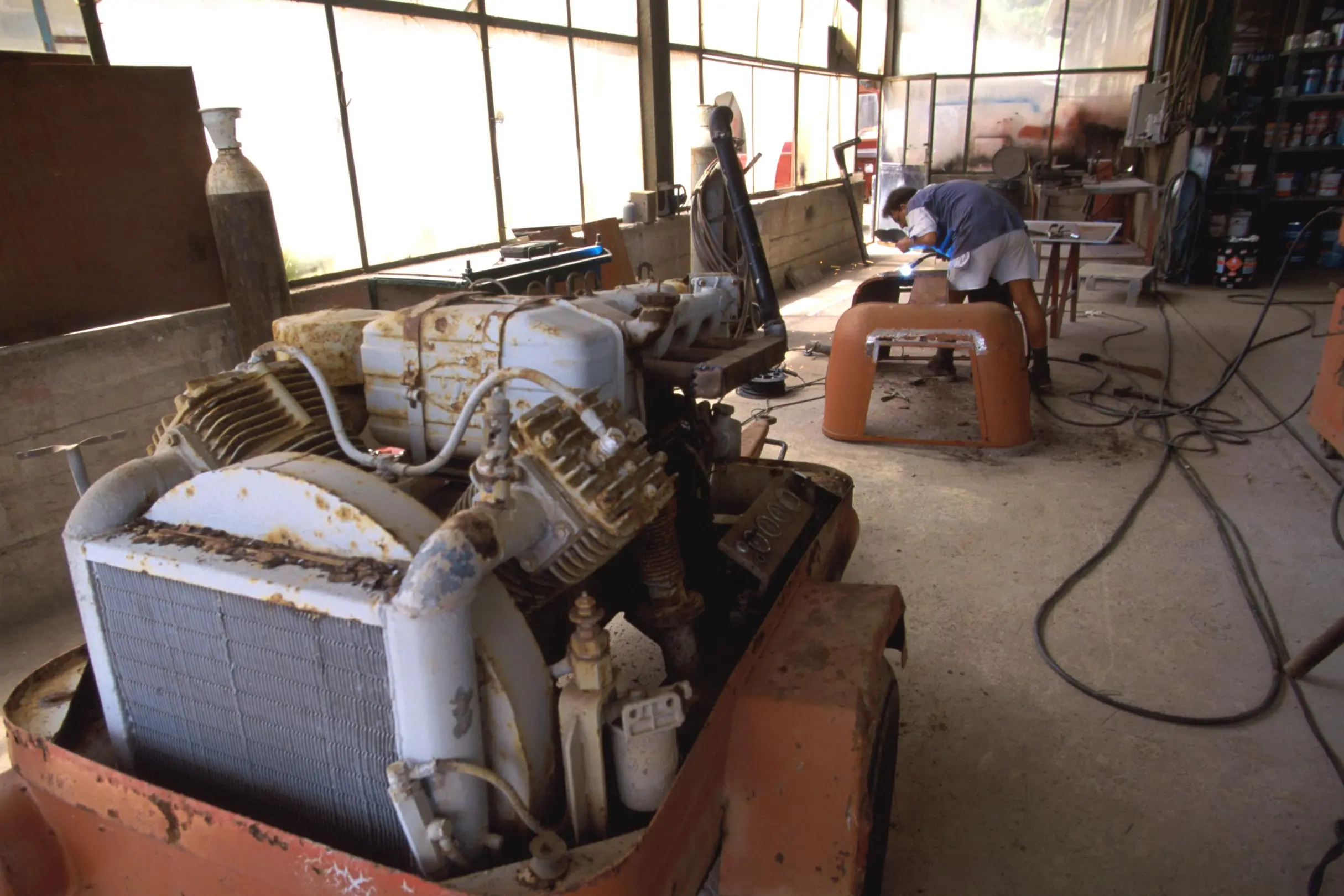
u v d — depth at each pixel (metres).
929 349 6.21
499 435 1.06
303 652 1.01
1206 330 6.41
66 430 3.04
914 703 2.40
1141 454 4.16
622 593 1.68
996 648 2.65
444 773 0.97
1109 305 7.43
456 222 5.32
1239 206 8.39
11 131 2.88
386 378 1.59
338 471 1.10
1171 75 8.41
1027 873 1.84
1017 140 11.33
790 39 9.59
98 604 1.16
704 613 1.79
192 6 3.71
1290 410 4.61
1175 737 2.24
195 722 1.15
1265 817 1.97
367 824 1.07
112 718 1.22
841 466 4.10
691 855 1.18
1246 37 8.30
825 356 6.21
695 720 1.38
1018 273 4.83
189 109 3.36
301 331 1.66
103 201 3.14
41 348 2.94
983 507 3.62
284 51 4.12
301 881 1.00
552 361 1.44
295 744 1.08
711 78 8.12
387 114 4.73
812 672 1.42
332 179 4.47
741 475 2.45
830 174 11.29
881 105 11.94
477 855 1.03
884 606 1.63
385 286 4.22
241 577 1.00
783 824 1.31
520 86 5.68
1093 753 2.20
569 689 1.08
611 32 6.55
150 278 3.32
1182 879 1.82
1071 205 10.12
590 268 4.55
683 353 1.83
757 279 2.03
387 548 1.01
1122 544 3.28
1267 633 2.65
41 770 1.19
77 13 3.30
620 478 1.22
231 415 1.42
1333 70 7.62
